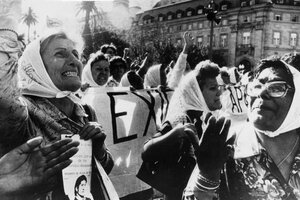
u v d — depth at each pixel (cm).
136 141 331
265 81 155
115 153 319
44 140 152
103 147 179
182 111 242
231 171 155
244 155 155
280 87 151
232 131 163
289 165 158
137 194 323
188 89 242
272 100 152
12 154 125
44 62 162
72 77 165
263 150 155
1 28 118
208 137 151
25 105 135
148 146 239
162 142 233
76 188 161
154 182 238
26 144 125
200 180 153
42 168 126
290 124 151
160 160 236
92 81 373
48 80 161
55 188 155
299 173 157
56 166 129
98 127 170
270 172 153
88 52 582
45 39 165
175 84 374
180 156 231
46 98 165
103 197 171
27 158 127
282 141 159
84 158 166
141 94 344
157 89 357
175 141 230
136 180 323
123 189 316
